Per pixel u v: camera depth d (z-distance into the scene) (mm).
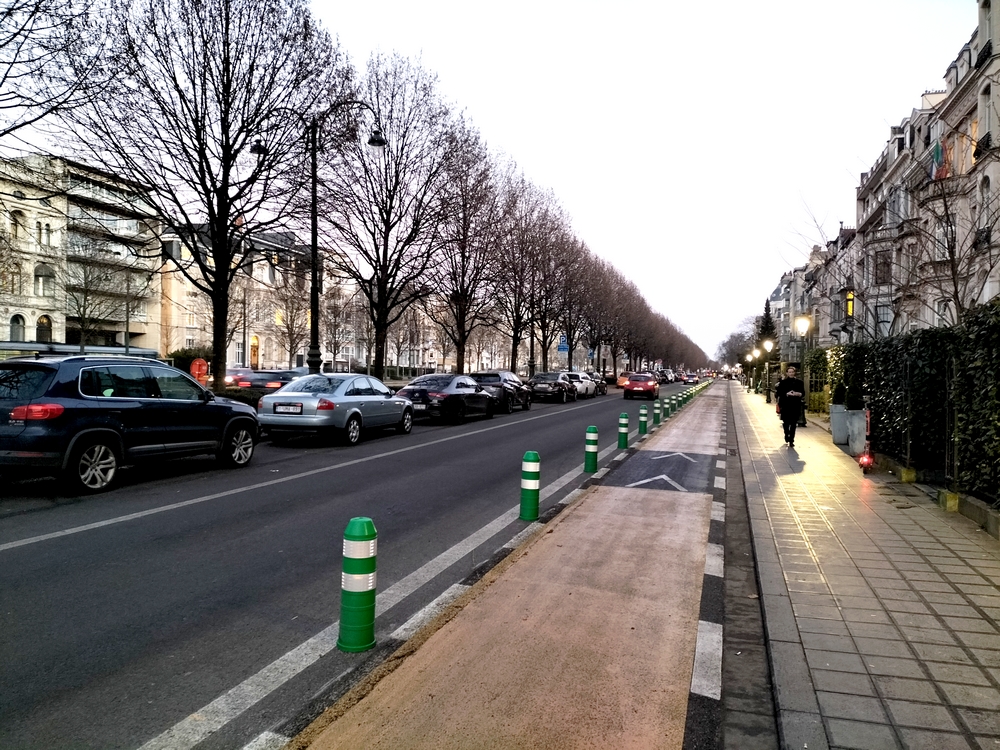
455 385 19609
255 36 14781
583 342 63688
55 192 14531
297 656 3734
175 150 15000
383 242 22547
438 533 6539
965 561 5387
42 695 3240
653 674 3430
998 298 6391
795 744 2748
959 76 25188
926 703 3088
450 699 3121
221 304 16594
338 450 12641
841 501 7961
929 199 13289
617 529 6578
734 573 5277
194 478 9312
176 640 3924
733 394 47156
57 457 7594
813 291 48469
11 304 36438
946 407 7918
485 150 24250
